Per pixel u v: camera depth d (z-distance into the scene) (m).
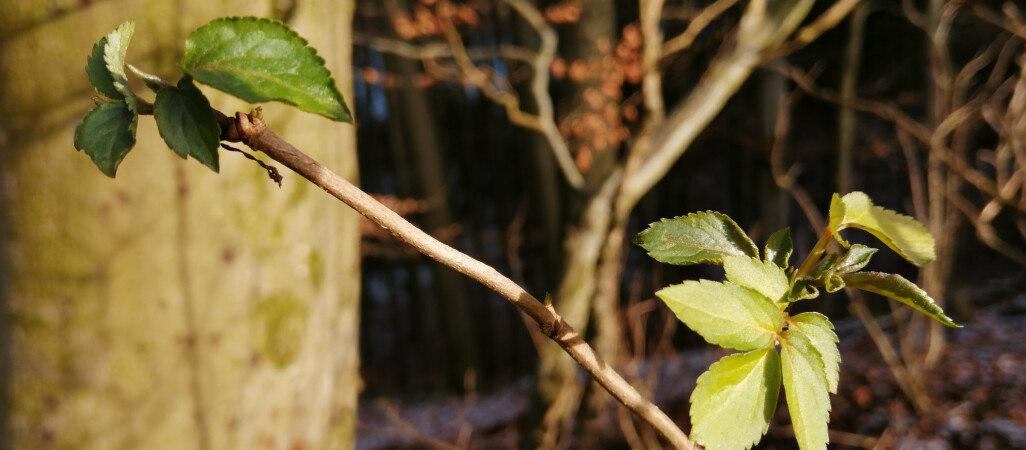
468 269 0.33
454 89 10.48
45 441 1.84
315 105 0.29
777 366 0.34
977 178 4.09
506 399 9.13
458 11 5.20
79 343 1.82
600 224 4.32
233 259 1.94
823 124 10.45
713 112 4.09
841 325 7.94
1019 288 8.44
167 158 1.83
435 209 9.68
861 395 6.13
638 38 4.73
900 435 5.45
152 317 1.86
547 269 9.26
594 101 5.33
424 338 11.00
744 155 8.77
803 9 3.94
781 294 0.38
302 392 2.15
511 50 4.79
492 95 4.72
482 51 4.93
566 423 4.66
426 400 10.15
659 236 0.41
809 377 0.34
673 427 0.35
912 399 5.71
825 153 10.01
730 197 9.21
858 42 8.66
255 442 2.04
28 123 1.71
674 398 5.84
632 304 5.01
